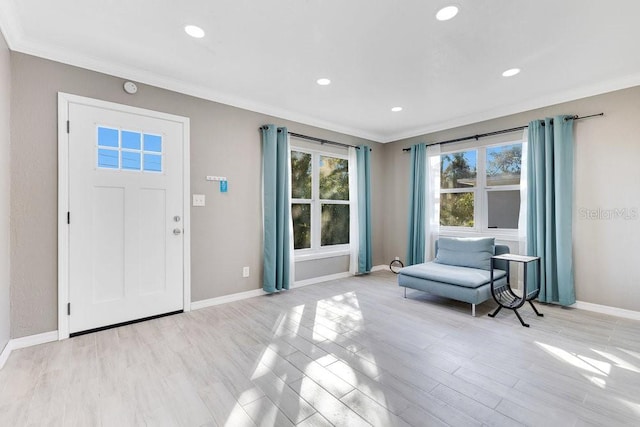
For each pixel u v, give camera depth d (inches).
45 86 94.7
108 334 101.6
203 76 116.6
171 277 120.7
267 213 147.5
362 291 156.4
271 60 104.1
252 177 146.3
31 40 90.2
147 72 112.3
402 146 204.2
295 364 82.9
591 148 126.6
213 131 133.0
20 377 75.5
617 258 120.9
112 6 76.1
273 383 73.9
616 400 67.3
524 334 103.0
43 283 94.3
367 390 71.1
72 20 81.8
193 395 68.9
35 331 93.2
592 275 126.6
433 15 79.6
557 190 129.6
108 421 60.5
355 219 190.9
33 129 92.7
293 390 71.1
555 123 130.7
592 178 126.4
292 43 93.4
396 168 208.5
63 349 90.4
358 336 101.3
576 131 130.4
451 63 105.8
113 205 107.3
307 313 123.3
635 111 116.8
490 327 109.2
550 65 107.0
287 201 154.3
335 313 123.3
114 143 107.6
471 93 132.7
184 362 83.5
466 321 115.1
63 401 66.5
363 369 80.5
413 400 67.4
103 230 105.3
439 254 159.5
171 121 120.8
